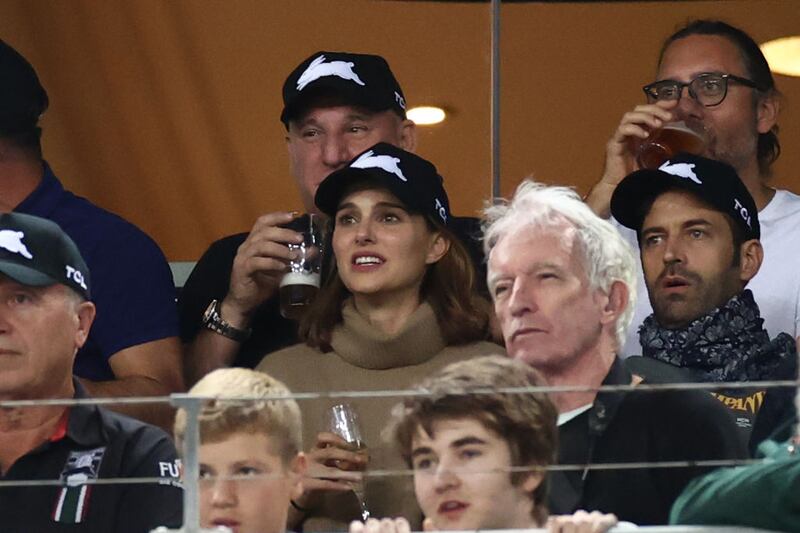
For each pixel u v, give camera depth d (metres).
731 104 24.05
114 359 22.20
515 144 24.52
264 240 21.84
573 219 19.58
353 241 20.91
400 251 20.80
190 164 24.06
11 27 24.03
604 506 18.20
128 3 24.19
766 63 24.28
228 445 17.66
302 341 20.95
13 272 19.30
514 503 17.16
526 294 19.34
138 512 18.59
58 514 18.55
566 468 17.02
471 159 24.41
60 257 19.58
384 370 20.62
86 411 19.09
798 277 23.12
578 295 19.31
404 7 24.55
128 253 22.58
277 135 24.14
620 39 24.72
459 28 24.53
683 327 21.98
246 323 22.16
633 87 24.58
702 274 21.98
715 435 18.48
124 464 18.86
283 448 17.78
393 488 18.52
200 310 22.89
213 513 17.47
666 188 22.11
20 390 19.19
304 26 24.44
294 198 23.97
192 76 24.19
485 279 21.44
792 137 24.16
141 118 24.06
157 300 22.50
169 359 22.30
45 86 23.98
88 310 19.81
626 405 18.58
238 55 24.30
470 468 17.14
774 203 23.92
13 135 22.59
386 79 23.23
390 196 20.95
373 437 20.06
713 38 24.36
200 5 24.27
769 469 16.23
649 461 18.34
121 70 24.11
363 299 20.86
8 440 18.92
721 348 21.95
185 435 15.84
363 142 23.03
